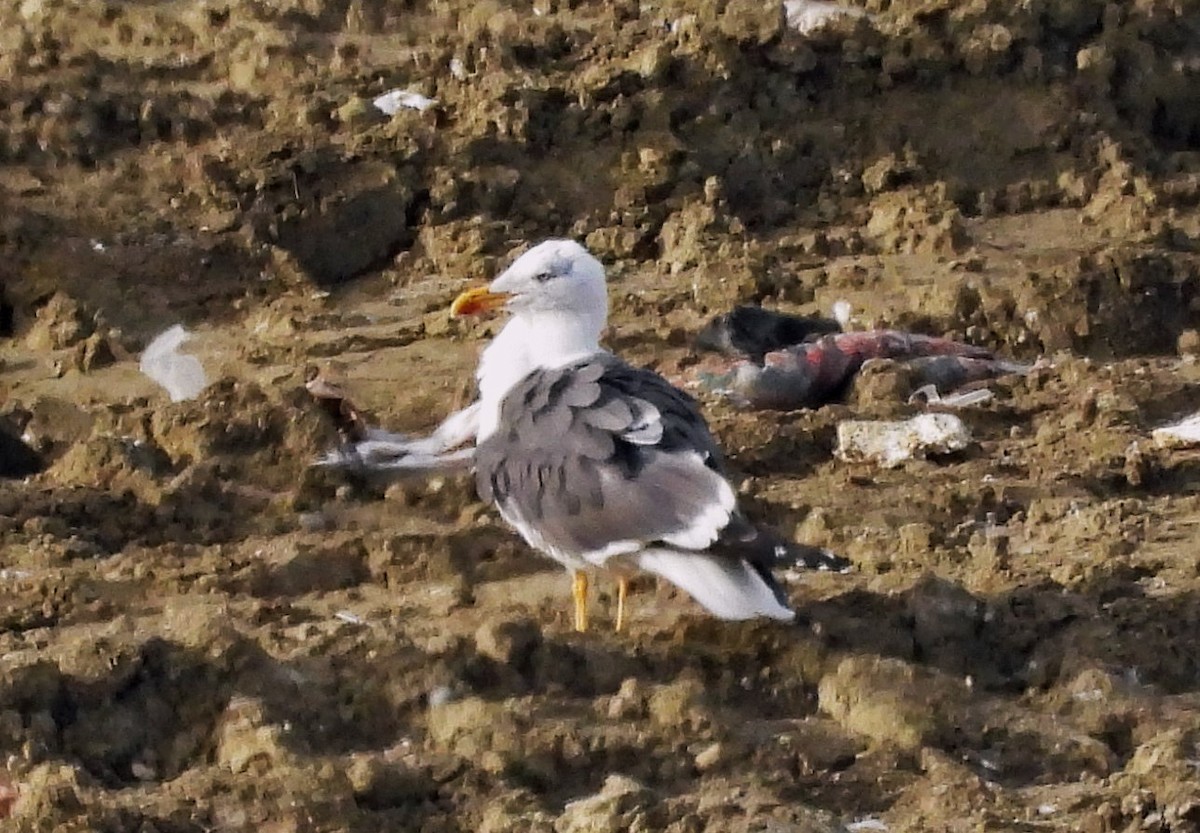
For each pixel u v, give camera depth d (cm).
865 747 1052
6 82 1845
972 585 1217
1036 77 1964
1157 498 1382
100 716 1034
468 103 1880
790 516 1335
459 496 1348
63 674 1044
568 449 1098
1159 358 1653
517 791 1005
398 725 1063
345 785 991
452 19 2022
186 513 1319
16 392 1558
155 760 1027
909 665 1096
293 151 1812
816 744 1051
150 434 1422
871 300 1689
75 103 1828
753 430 1448
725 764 1030
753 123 1912
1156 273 1697
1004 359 1633
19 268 1691
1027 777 1040
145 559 1252
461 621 1174
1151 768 1020
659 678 1109
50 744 1019
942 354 1584
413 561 1252
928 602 1161
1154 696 1109
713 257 1764
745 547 1027
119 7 1998
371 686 1073
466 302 1230
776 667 1114
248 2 1994
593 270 1232
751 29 1942
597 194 1850
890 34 1964
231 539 1298
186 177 1792
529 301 1217
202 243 1739
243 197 1773
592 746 1034
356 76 1909
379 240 1795
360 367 1590
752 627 1134
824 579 1214
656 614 1177
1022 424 1510
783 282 1722
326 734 1049
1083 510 1338
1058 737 1060
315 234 1773
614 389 1113
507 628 1109
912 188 1886
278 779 990
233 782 991
